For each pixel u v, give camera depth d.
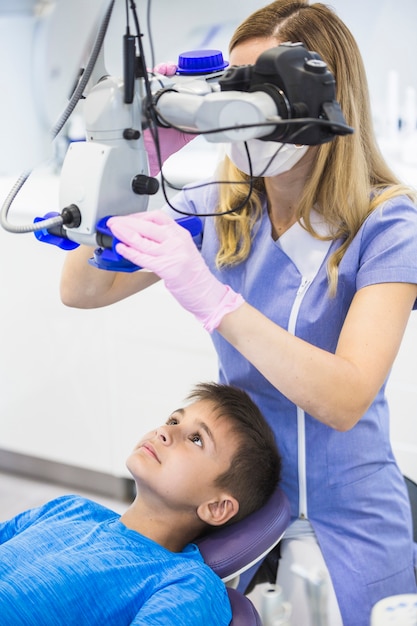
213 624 1.20
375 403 1.34
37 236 1.12
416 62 2.57
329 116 0.95
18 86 0.85
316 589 1.25
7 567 1.28
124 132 1.01
